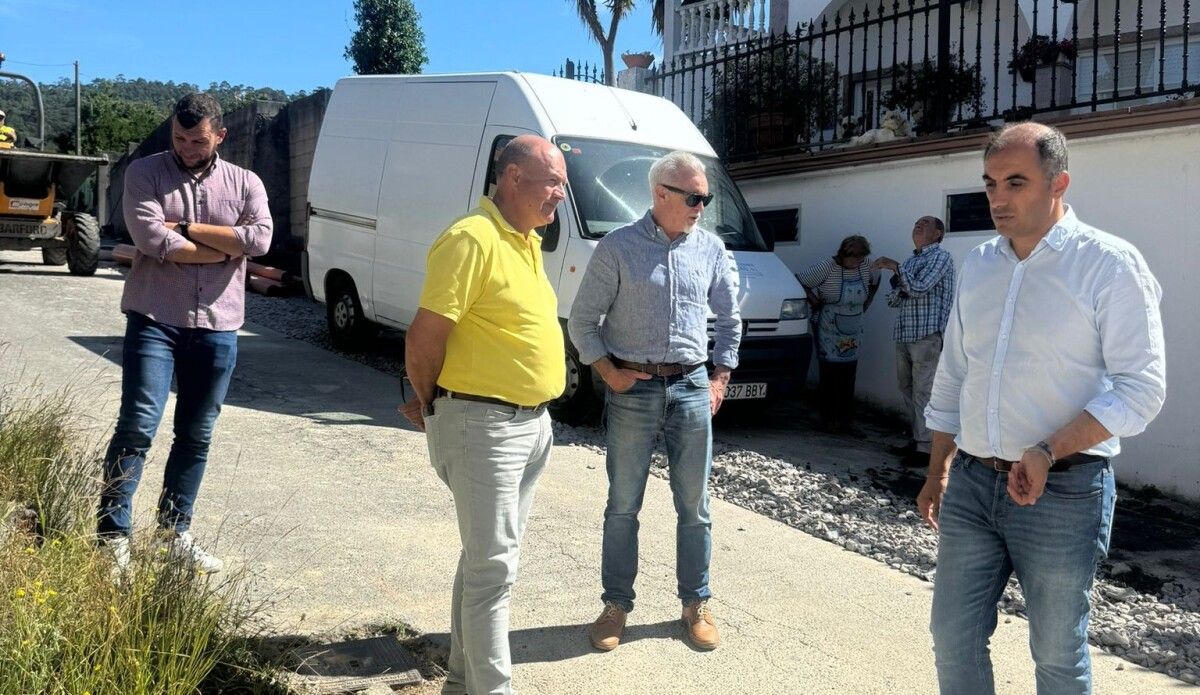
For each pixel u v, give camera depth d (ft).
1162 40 24.12
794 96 33.73
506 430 10.30
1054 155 8.83
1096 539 8.79
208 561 13.82
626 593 13.37
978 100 29.63
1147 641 14.65
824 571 16.81
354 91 34.27
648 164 27.45
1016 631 14.74
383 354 34.76
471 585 10.31
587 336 13.09
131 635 9.66
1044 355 8.87
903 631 14.43
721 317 14.01
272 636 11.93
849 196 31.35
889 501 21.17
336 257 34.01
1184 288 23.52
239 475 19.19
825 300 28.48
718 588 15.72
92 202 76.54
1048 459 8.46
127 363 13.34
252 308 44.55
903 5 40.52
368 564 15.14
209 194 13.78
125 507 13.17
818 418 30.17
